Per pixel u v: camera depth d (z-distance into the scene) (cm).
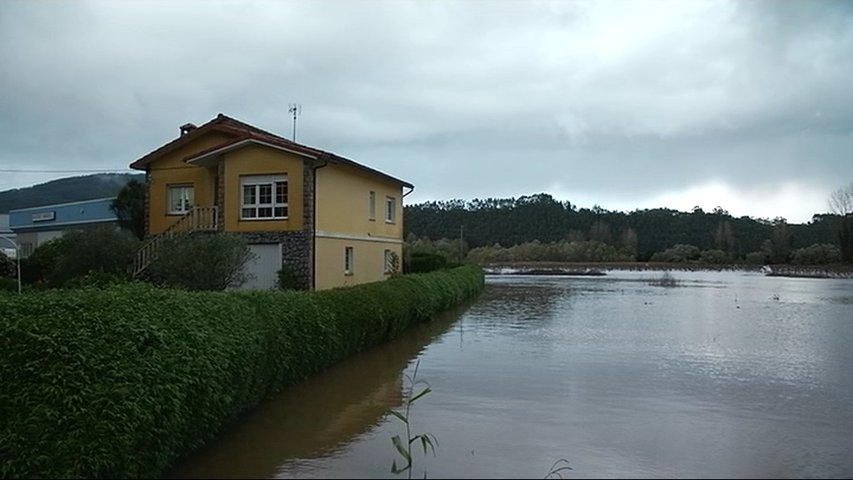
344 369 1089
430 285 1934
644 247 9256
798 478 581
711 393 928
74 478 497
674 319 1998
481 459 619
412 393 912
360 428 729
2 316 598
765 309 2380
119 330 598
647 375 1061
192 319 671
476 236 9375
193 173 2262
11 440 530
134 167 2328
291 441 675
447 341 1458
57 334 582
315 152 1923
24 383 560
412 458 621
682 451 654
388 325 1401
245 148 1995
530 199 10544
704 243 9181
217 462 604
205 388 606
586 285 4212
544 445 667
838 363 1192
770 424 763
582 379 1023
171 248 1569
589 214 10119
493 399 879
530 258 8231
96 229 1936
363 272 2362
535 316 2078
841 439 705
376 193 2519
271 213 1983
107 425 516
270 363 819
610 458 627
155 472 545
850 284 4428
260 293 911
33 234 3859
